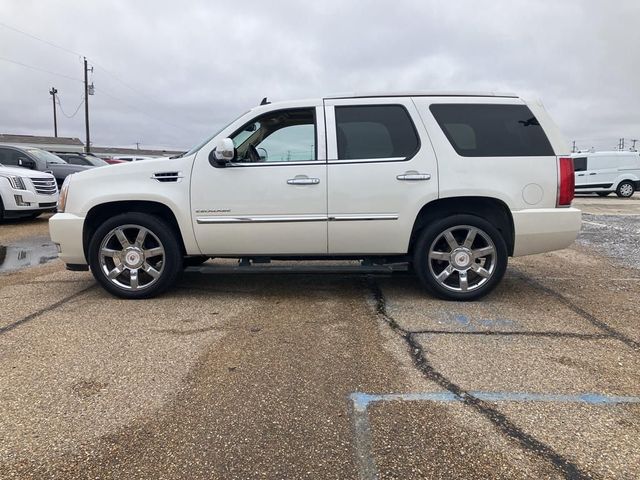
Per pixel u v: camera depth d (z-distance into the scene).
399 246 4.64
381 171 4.54
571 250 7.73
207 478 2.19
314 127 4.64
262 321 4.20
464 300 4.73
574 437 2.47
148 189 4.68
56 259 7.04
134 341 3.74
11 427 2.57
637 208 16.64
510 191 4.50
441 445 2.41
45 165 14.40
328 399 2.86
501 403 2.81
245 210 4.62
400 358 3.43
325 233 4.62
